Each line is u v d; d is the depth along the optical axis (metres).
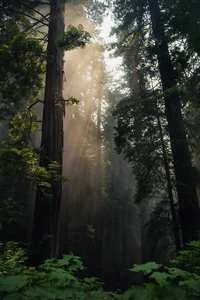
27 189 17.36
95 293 2.53
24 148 5.91
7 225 16.06
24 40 7.73
